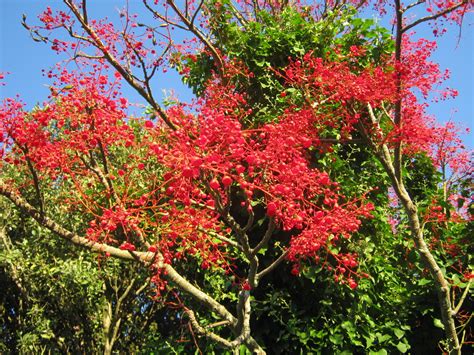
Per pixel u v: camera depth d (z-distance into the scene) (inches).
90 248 159.5
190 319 165.8
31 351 338.6
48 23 161.6
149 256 163.3
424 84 193.8
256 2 370.0
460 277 248.8
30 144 154.5
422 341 262.4
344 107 207.9
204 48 253.6
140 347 380.2
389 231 252.1
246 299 161.5
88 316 375.2
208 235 161.9
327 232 153.3
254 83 250.1
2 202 373.7
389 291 251.3
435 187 334.3
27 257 359.6
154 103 163.0
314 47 254.1
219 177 136.5
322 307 219.8
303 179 139.8
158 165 196.2
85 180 232.8
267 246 230.2
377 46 248.7
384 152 207.0
